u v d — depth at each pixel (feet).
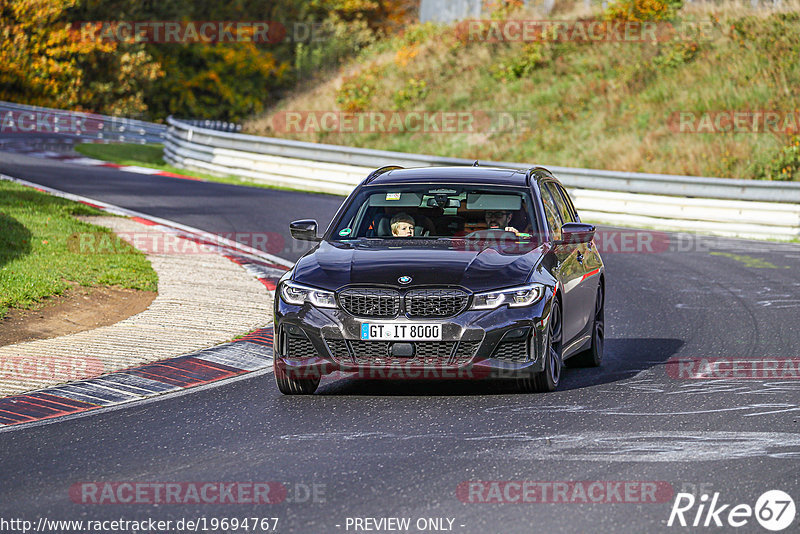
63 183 287.48
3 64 583.99
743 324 140.67
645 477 69.92
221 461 75.87
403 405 93.76
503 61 443.32
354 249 102.53
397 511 63.26
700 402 94.02
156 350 117.08
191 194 286.87
